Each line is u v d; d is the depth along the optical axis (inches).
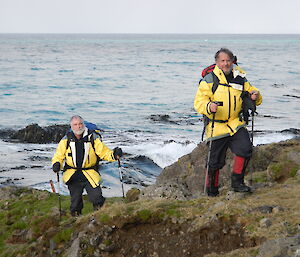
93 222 378.9
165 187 570.9
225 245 337.4
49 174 1201.4
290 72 4217.5
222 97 385.7
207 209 375.2
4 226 504.1
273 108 2294.5
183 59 6018.7
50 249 387.9
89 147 436.1
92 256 358.6
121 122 1975.9
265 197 394.9
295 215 340.8
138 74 4015.8
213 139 399.9
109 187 1053.8
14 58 5880.9
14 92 2822.3
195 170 610.5
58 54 7027.6
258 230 331.3
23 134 1612.9
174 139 1603.1
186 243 349.1
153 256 350.6
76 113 2204.7
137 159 1327.5
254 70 4375.0
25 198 605.9
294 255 277.9
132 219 372.8
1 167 1259.8
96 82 3412.9
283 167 524.7
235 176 409.1
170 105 2436.0
